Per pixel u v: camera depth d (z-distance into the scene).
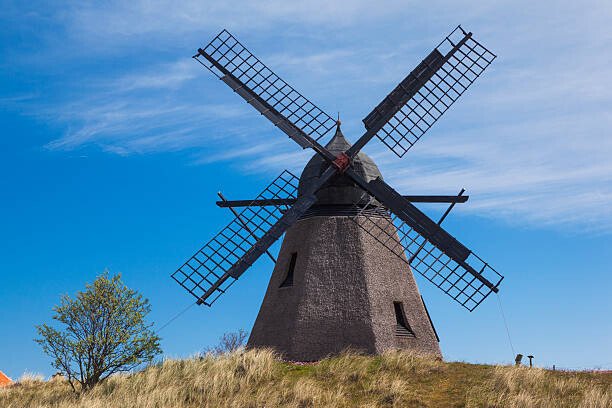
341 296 26.56
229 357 24.78
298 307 26.56
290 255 28.30
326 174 27.80
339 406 20.80
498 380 22.47
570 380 22.80
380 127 28.52
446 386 22.41
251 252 26.36
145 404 21.05
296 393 21.36
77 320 25.14
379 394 21.64
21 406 23.91
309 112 28.36
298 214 27.08
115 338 24.97
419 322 27.20
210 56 28.30
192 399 21.78
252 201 28.77
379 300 26.66
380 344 25.77
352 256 27.27
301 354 25.75
